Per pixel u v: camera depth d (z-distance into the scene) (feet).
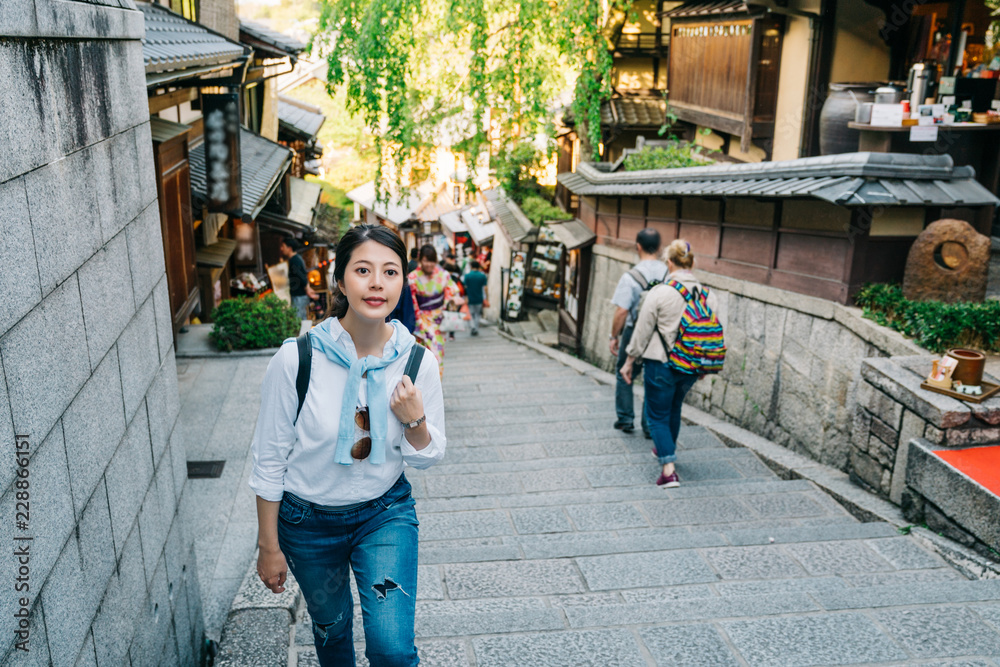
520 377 36.40
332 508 7.03
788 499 17.44
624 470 20.20
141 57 8.98
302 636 10.78
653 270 22.08
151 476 8.57
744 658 9.55
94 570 6.47
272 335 26.45
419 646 9.89
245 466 18.04
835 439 19.95
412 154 40.04
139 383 8.23
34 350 5.31
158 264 9.43
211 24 42.83
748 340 25.44
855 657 9.52
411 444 6.93
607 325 42.14
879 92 25.89
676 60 46.29
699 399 28.99
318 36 36.58
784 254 23.77
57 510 5.63
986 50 30.09
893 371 16.42
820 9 32.58
